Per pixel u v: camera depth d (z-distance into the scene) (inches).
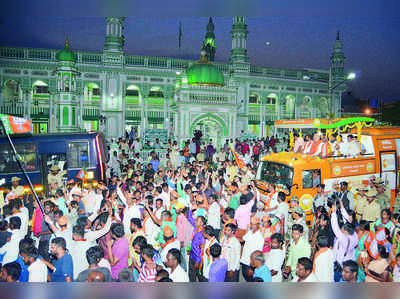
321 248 197.6
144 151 895.7
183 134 1072.8
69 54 1214.9
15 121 277.1
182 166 625.3
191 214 310.0
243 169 480.7
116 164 695.7
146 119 1384.1
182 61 1421.0
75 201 295.0
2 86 1193.4
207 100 1106.1
